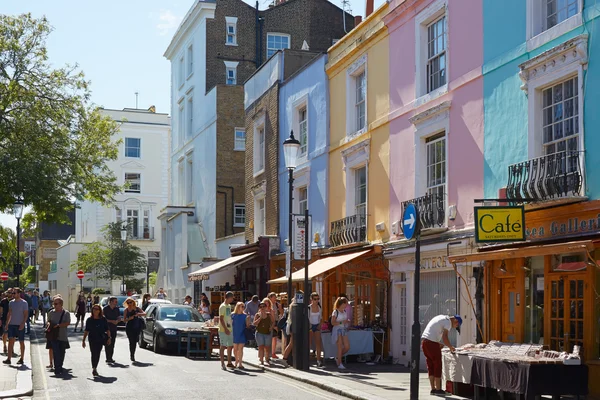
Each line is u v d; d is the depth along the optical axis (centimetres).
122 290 5353
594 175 1339
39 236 8912
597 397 1309
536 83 1502
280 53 3072
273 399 1395
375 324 2184
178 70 5166
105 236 5769
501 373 1247
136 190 6912
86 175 3666
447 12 1869
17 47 3400
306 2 4600
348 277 2436
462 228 1769
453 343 1812
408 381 1636
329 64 2592
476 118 1730
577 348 1209
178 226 4469
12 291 2742
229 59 4547
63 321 1811
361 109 2411
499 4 1655
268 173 3180
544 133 1502
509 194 1490
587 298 1351
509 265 1587
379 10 2228
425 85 2008
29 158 3322
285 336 2125
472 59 1756
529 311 1534
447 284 1833
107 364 2066
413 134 2020
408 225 1323
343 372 1831
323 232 2623
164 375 1795
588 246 1194
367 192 2308
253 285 3309
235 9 4594
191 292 4056
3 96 3400
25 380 1620
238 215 4250
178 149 5100
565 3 1466
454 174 1817
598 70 1339
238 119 4288
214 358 2316
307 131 2784
